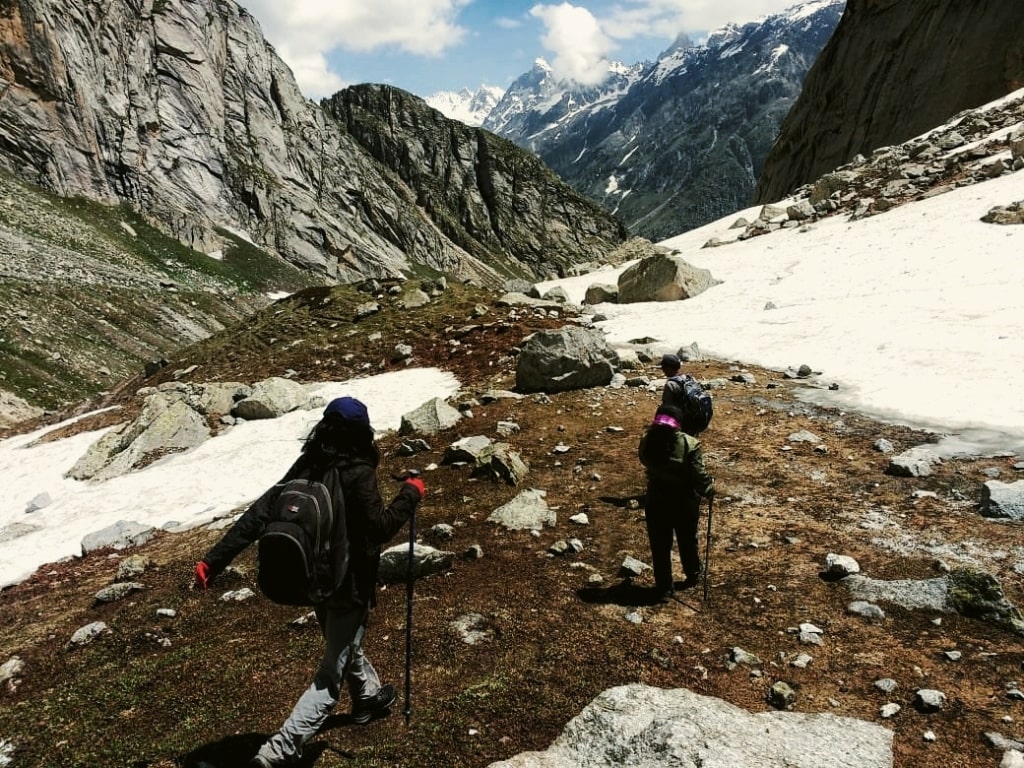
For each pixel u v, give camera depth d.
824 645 6.75
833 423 13.43
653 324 24.69
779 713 5.70
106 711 6.69
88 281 91.69
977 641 6.58
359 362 26.86
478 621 7.65
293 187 196.25
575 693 6.18
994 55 60.41
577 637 7.15
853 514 9.70
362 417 4.97
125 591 10.30
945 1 70.25
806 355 18.39
